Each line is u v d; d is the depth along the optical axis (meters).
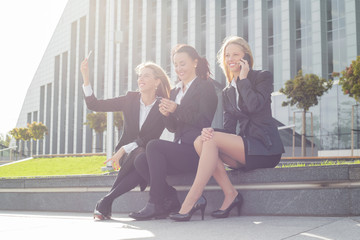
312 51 32.47
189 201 3.10
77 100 57.94
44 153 68.75
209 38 38.91
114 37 16.09
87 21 57.16
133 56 46.78
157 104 3.77
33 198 5.30
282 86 33.78
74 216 4.22
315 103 23.45
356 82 18.30
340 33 31.45
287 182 3.30
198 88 3.55
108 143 15.71
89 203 4.78
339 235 2.26
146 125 3.73
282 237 2.24
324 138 30.31
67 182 4.98
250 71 3.46
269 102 3.40
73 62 62.81
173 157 3.36
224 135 3.22
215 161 3.12
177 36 42.44
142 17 46.88
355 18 30.55
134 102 3.89
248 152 3.20
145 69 3.86
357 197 3.01
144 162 3.52
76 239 2.45
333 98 30.28
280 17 34.44
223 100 3.65
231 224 2.87
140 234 2.56
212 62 38.16
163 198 3.42
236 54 3.53
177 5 42.59
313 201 3.17
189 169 3.46
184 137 3.50
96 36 54.09
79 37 59.97
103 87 53.56
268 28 35.31
